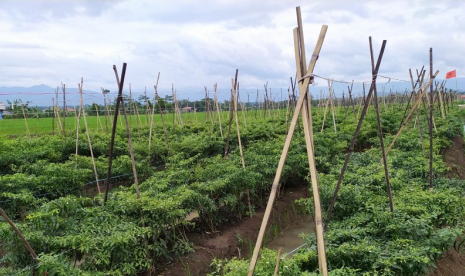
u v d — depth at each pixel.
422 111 22.75
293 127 3.39
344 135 15.05
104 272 5.22
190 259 6.80
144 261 5.93
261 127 17.03
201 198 7.27
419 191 7.05
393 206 6.04
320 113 25.50
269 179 9.50
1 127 23.64
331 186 6.95
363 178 7.71
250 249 7.27
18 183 7.99
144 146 12.96
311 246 5.23
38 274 4.69
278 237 8.24
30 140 13.04
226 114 33.12
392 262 4.45
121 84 6.07
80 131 17.12
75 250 5.46
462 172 12.85
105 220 5.78
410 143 12.03
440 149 13.38
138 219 6.18
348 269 4.40
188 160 9.91
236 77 8.95
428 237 5.41
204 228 8.15
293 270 4.32
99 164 10.51
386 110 26.14
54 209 5.45
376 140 13.99
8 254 5.04
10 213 7.97
